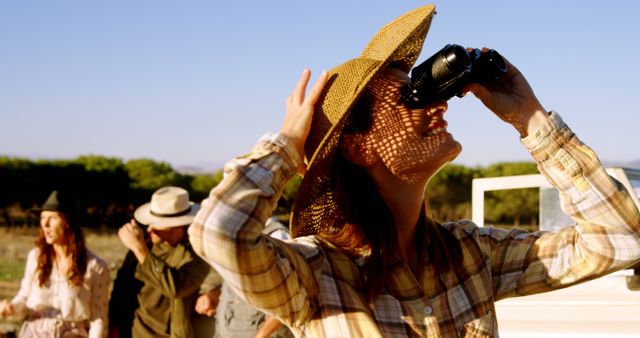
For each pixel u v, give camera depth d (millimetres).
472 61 1712
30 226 35062
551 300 3076
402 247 1738
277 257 1542
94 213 41750
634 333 2701
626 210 1695
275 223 3854
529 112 1754
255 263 1479
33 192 39344
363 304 1650
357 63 1762
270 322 3656
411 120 1701
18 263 18062
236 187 1516
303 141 1635
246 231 1477
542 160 1756
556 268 1791
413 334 1646
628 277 3168
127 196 43281
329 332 1625
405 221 1737
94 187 41719
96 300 5113
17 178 38688
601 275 1751
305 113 1646
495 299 1853
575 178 1725
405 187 1728
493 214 37281
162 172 45344
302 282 1604
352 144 1733
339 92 1726
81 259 5133
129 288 4973
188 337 4684
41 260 5152
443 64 1605
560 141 1740
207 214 1498
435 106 1708
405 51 1815
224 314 3908
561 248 1811
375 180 1740
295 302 1567
